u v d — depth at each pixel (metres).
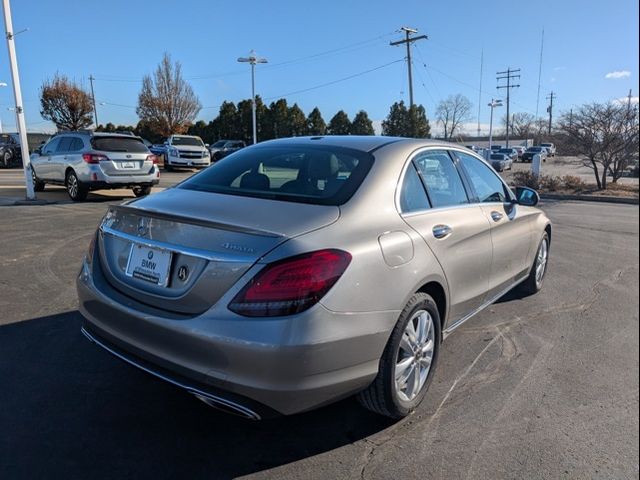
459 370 3.70
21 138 12.10
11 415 2.98
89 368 3.59
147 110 43.75
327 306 2.37
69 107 42.28
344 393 2.55
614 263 7.12
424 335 3.08
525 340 4.27
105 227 3.10
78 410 3.07
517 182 20.94
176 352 2.48
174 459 2.65
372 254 2.61
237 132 63.69
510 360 3.88
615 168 20.39
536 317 4.83
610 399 3.31
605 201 17.58
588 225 10.98
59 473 2.50
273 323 2.29
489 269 4.02
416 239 2.97
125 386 3.37
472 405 3.23
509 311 5.00
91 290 2.94
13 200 12.18
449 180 3.76
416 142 3.61
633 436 2.91
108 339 2.83
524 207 4.96
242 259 2.36
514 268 4.67
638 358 3.92
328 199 2.85
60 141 13.24
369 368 2.62
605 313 4.96
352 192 2.90
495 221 4.08
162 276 2.63
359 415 3.11
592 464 2.66
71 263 6.31
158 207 2.85
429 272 3.00
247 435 2.88
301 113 62.84
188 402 3.20
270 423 3.00
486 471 2.60
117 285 2.88
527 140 93.31
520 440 2.86
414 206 3.20
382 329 2.62
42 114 43.22
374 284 2.59
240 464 2.63
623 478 2.56
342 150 3.35
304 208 2.73
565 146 20.78
